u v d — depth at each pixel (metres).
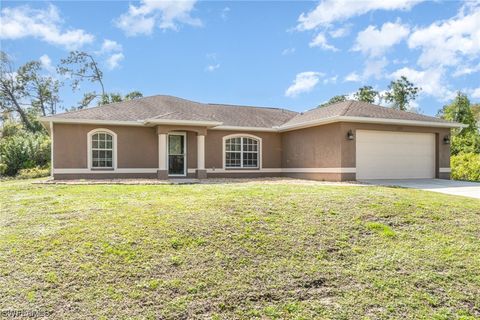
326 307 4.57
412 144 18.05
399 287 5.09
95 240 5.95
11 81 45.25
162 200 8.87
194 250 5.75
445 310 4.65
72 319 4.10
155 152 18.66
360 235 6.72
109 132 17.84
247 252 5.80
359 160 16.72
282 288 4.92
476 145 27.98
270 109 25.56
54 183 13.94
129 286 4.75
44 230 6.41
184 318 4.25
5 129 34.97
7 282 4.72
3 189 11.62
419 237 6.79
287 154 20.97
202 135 18.34
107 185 13.15
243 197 9.10
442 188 13.55
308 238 6.43
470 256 6.07
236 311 4.42
